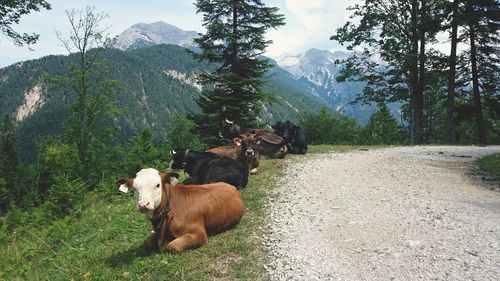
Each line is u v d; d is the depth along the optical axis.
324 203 9.97
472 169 15.05
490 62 30.84
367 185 12.04
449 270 5.88
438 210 8.97
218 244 7.16
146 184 6.38
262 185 12.13
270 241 7.40
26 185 52.62
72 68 33.50
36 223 12.84
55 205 13.36
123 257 6.93
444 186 11.86
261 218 8.80
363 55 32.03
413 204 9.59
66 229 10.60
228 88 24.50
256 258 6.67
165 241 6.92
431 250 6.64
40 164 45.66
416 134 31.33
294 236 7.64
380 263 6.28
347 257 6.59
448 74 31.64
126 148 39.66
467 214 8.65
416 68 31.08
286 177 13.39
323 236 7.62
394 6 31.28
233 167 10.79
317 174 13.95
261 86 25.11
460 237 7.17
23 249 9.90
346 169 15.01
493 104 32.16
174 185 7.07
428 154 19.55
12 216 13.66
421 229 7.70
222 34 24.59
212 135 24.97
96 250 7.71
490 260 6.13
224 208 7.72
